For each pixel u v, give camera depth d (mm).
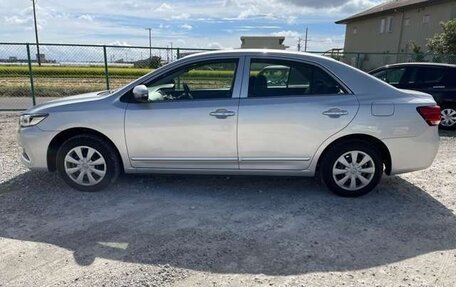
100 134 4430
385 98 4258
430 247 3363
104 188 4605
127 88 4418
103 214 3961
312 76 4293
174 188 4723
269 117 4180
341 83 4266
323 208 4160
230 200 4375
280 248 3307
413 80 8984
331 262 3102
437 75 8883
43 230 3602
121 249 3268
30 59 10688
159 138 4320
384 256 3203
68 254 3182
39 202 4250
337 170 4375
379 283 2824
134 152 4395
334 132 4215
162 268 2986
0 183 4828
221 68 4355
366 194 4547
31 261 3074
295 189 4727
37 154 4469
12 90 15867
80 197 4402
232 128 4223
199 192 4609
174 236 3502
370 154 4324
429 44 24812
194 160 4352
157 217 3902
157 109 4289
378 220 3885
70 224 3730
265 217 3926
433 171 5555
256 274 2922
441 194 4629
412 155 4297
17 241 3393
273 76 4305
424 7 31422
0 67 16578
